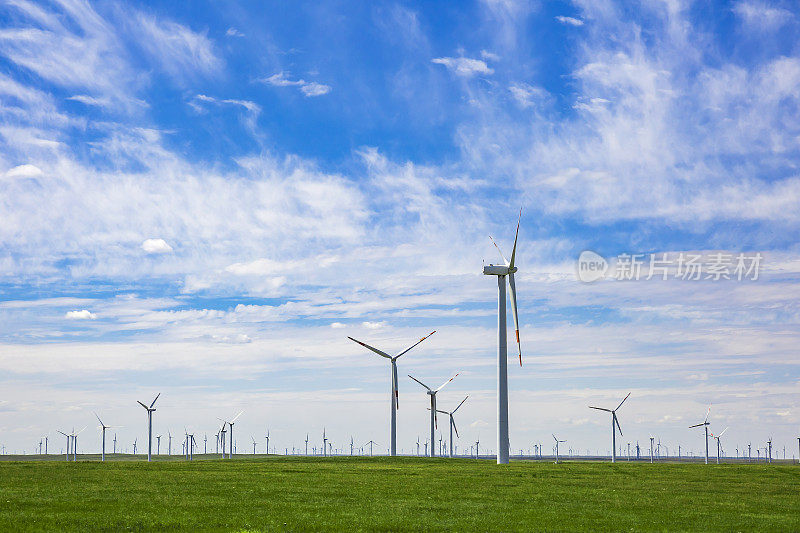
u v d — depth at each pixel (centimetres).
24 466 11394
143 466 11875
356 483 8838
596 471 11644
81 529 5228
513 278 12962
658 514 6309
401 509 6481
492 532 5316
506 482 9256
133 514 5953
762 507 6894
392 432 16800
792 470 12456
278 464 12875
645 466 13475
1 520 5541
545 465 13400
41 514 5869
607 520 5919
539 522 5794
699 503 7144
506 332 12912
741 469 12512
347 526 5516
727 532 5353
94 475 9706
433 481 9262
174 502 6769
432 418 18988
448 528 5475
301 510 6350
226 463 13288
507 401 12825
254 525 5503
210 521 5675
